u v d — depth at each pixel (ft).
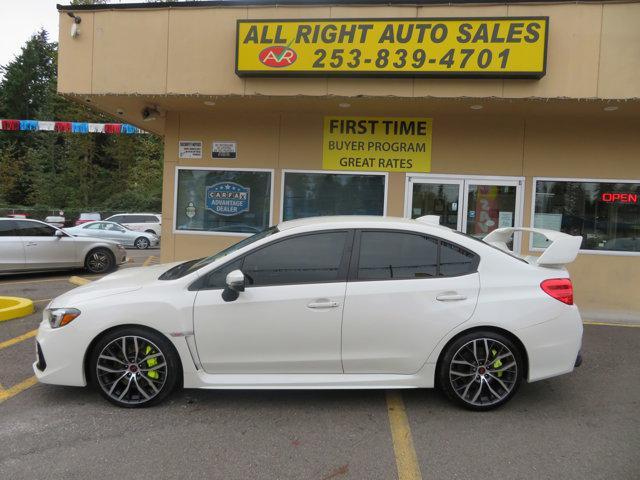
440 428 12.75
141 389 13.56
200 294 13.46
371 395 14.85
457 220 28.37
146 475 10.46
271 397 14.65
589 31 23.30
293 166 29.19
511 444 11.95
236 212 29.68
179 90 25.61
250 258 13.78
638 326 23.71
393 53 23.85
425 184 28.60
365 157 28.81
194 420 13.05
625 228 27.53
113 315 13.28
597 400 14.71
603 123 27.45
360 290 13.39
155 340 13.35
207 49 25.39
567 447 11.83
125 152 153.07
